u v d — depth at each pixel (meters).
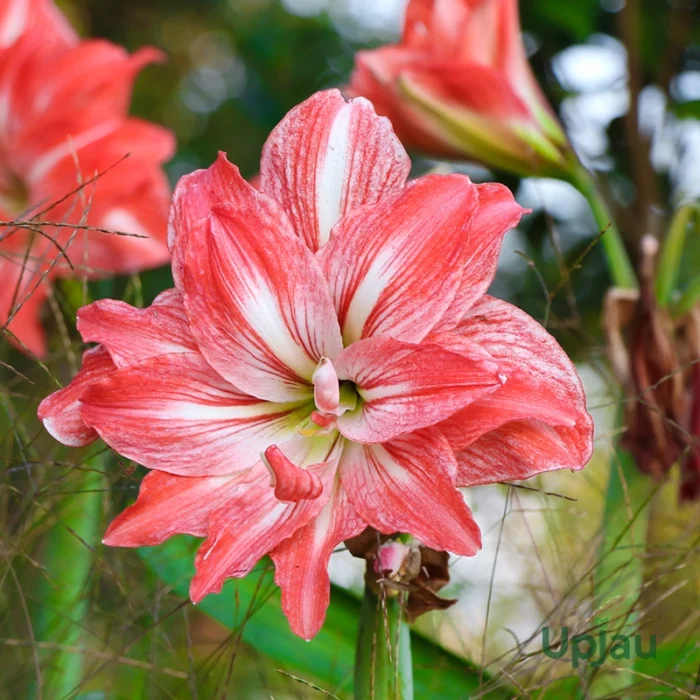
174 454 0.99
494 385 0.96
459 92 1.14
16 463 1.11
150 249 1.19
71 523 1.11
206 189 0.99
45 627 1.11
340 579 1.16
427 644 1.10
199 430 0.99
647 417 1.10
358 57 1.16
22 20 1.20
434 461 0.97
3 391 1.08
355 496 0.98
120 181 1.17
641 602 1.09
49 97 1.16
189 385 0.99
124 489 1.06
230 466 0.99
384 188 1.00
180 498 0.99
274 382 1.00
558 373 0.98
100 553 1.10
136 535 0.98
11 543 1.07
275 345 1.00
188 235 0.98
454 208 0.97
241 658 1.16
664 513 1.18
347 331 1.00
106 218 1.18
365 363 0.98
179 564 1.11
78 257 1.18
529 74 1.17
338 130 1.00
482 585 1.19
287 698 1.17
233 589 1.11
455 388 0.96
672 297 1.13
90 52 1.18
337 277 0.99
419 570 0.99
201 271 0.98
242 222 0.98
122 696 1.14
